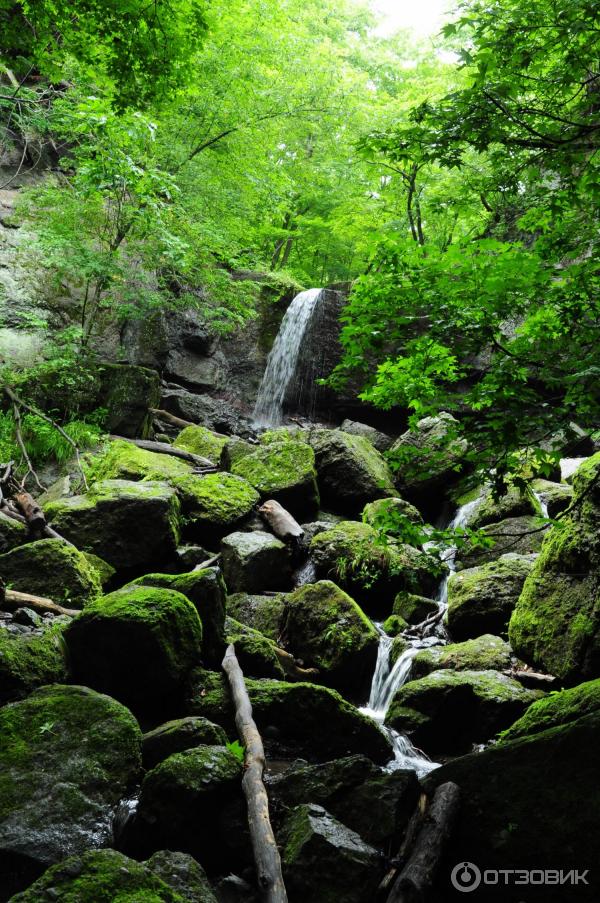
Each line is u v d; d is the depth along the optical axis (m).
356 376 16.50
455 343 4.47
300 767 5.62
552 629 7.09
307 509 11.53
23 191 15.12
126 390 13.33
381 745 6.41
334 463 11.99
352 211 18.11
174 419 14.75
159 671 6.23
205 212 15.01
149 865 3.96
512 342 4.51
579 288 4.13
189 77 6.57
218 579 7.12
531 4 4.29
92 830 4.50
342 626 8.11
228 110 15.23
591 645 6.57
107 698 5.36
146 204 13.26
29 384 12.66
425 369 4.77
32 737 4.94
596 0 3.97
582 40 4.45
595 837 4.12
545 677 7.06
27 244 13.61
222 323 15.24
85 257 13.05
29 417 12.02
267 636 8.48
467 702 6.93
